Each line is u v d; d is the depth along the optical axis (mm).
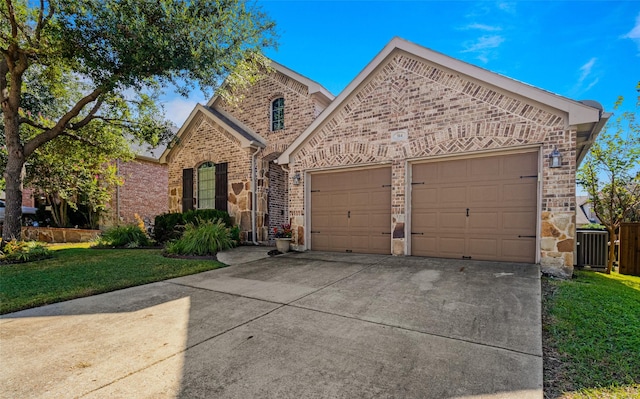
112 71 8273
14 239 8672
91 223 16312
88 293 5152
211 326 3729
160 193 19609
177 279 6184
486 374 2598
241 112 13500
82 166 14094
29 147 9406
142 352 3057
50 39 7891
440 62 7320
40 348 3160
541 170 6316
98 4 7363
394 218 7973
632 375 2598
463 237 7227
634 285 5750
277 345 3189
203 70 8773
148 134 11422
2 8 8227
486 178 7012
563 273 6051
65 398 2314
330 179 9281
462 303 4312
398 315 3973
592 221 23219
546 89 6195
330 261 7684
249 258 8469
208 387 2453
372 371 2664
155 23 7961
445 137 7312
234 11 8797
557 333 3424
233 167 12344
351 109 8703
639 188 8422
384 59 8109
